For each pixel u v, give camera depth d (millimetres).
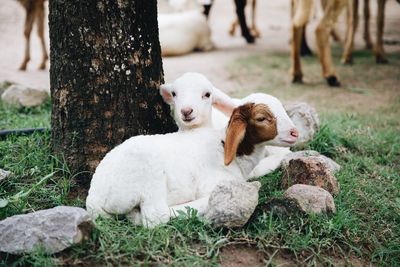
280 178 3607
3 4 12719
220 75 7605
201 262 2707
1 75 7391
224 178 3162
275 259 2859
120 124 3547
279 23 12477
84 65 3455
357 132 4973
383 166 4328
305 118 4285
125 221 3061
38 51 9148
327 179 3453
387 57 8656
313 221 3051
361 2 14750
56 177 3592
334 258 2979
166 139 3145
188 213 2955
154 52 3643
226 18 13047
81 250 2678
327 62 6895
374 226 3357
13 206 3182
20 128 4531
